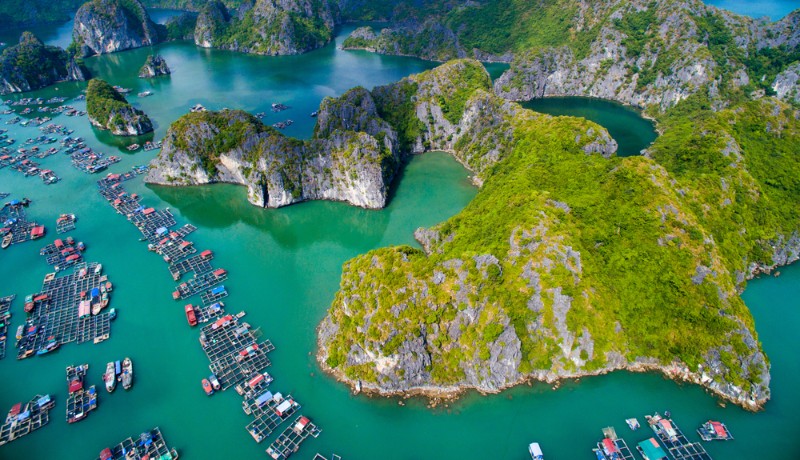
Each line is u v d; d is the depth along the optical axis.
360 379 93.06
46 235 141.50
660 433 84.06
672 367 94.25
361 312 94.44
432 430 85.62
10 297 117.50
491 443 83.31
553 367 92.88
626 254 102.06
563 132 143.00
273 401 90.50
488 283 94.50
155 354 101.81
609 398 89.94
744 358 89.94
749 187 125.44
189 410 89.94
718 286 96.94
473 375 91.50
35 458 82.50
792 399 90.06
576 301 94.88
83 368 98.06
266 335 105.94
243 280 123.88
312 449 82.56
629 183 115.38
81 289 119.88
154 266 128.88
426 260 99.19
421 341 91.19
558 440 83.69
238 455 82.00
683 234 104.31
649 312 96.44
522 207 112.12
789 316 108.25
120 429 86.88
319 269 128.12
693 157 135.25
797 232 124.50
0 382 96.19
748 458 80.62
